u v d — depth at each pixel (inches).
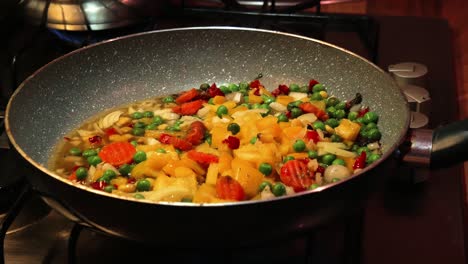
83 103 26.0
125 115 26.3
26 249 21.4
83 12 27.9
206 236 17.3
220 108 25.7
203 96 26.8
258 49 27.3
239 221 16.9
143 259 21.0
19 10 28.4
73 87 25.7
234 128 24.1
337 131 24.4
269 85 27.5
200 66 27.7
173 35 27.0
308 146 23.5
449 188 24.3
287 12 32.3
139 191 21.2
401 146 19.7
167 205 16.5
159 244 18.0
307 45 26.5
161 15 29.7
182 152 23.5
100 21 28.0
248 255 21.1
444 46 33.7
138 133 25.2
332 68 26.3
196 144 24.2
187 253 21.1
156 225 17.0
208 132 24.8
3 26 30.8
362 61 25.1
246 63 27.6
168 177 21.1
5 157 23.6
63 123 25.2
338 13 34.9
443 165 19.8
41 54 31.0
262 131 23.5
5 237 21.8
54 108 25.0
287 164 21.5
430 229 22.5
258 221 17.0
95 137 24.8
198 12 32.2
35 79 24.0
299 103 26.0
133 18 28.5
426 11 37.6
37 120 24.1
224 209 16.5
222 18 32.4
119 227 17.6
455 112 28.6
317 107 25.7
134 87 27.1
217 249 18.1
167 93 27.6
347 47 32.8
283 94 26.8
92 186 21.5
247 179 20.3
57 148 24.4
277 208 16.9
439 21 36.1
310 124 24.7
